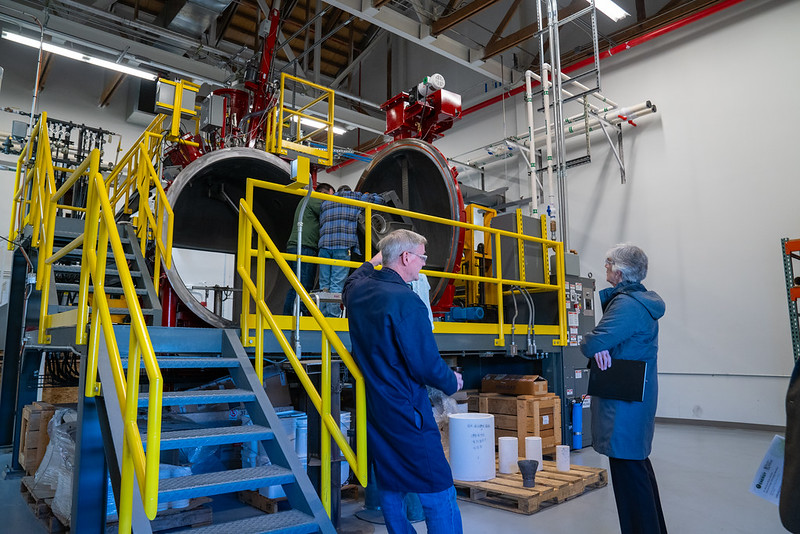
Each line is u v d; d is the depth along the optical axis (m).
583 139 10.28
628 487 2.53
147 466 1.93
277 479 2.64
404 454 2.19
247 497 4.12
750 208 8.16
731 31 8.57
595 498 4.33
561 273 6.09
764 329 7.88
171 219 4.50
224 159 5.68
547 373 6.31
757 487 1.46
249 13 12.51
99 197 2.85
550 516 3.87
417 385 2.26
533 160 8.52
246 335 3.65
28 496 4.13
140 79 12.13
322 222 5.05
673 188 9.01
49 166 4.40
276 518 2.59
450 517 2.21
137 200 6.20
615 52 9.68
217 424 4.32
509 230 6.22
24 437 4.98
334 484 3.01
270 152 6.54
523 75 11.19
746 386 7.98
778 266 7.83
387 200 5.75
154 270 4.84
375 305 2.30
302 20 13.23
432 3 10.37
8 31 8.35
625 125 9.68
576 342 6.41
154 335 3.40
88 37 9.84
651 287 9.09
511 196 11.32
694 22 8.96
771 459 1.45
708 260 8.52
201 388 4.84
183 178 5.30
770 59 8.15
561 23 7.72
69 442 3.62
